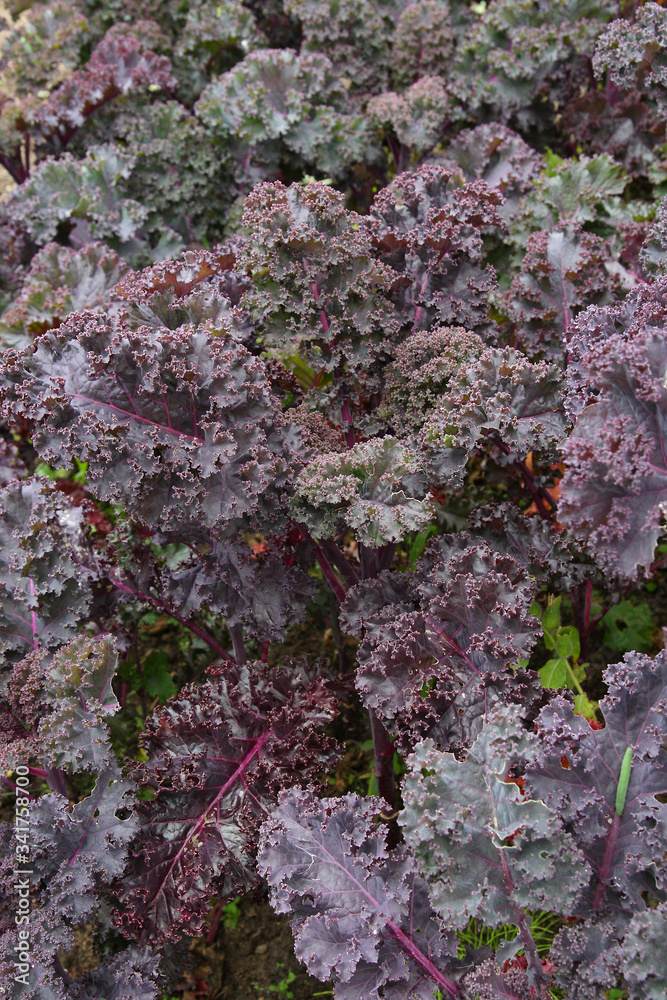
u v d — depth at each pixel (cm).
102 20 298
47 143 282
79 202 262
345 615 220
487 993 196
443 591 216
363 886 201
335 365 227
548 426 217
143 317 218
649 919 193
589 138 269
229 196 275
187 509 214
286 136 265
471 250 232
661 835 198
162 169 272
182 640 254
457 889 196
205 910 210
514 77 267
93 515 244
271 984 225
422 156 270
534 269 237
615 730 203
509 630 211
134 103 280
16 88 290
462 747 206
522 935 197
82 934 229
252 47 284
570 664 235
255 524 216
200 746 216
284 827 204
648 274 235
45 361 218
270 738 218
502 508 225
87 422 212
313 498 214
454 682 212
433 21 275
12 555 219
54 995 201
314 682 221
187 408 213
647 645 244
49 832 208
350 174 273
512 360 219
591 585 237
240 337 218
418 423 225
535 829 195
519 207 254
